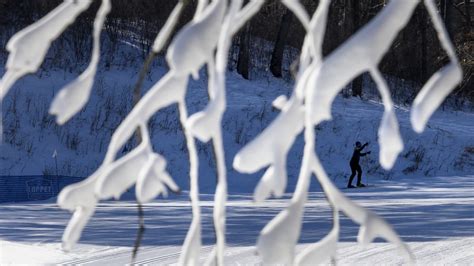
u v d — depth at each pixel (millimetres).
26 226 24703
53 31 2123
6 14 57562
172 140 53156
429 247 17844
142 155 2121
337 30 64250
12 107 51531
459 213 27094
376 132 63219
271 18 72625
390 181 53906
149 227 23953
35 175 46344
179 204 34812
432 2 1900
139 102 2150
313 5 48531
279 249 1789
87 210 2197
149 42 62812
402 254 2047
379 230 2045
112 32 62188
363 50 1792
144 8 62469
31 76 55031
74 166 49812
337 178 56062
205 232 22016
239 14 2061
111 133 53312
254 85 67125
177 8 2314
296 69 2082
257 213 29078
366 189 48031
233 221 25469
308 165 1931
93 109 54656
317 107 1791
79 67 58500
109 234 21797
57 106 1981
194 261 2258
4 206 34844
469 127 68812
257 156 1882
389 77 75375
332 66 1787
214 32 2043
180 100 2164
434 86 1751
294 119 1911
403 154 60969
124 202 36656
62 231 22938
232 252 17531
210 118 1986
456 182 51875
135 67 60969
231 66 69938
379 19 1820
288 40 76188
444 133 65000
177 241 20141
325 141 60688
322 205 33125
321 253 2072
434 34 72438
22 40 2100
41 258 16406
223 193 2104
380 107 68938
